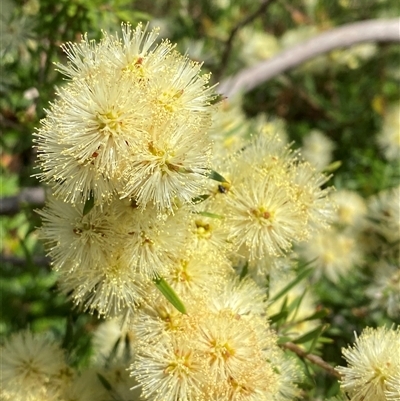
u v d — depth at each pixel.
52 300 0.19
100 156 0.10
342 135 0.29
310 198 0.13
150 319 0.12
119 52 0.11
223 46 0.29
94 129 0.10
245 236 0.13
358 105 0.29
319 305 0.18
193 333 0.12
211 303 0.12
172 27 0.27
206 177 0.11
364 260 0.20
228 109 0.19
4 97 0.19
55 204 0.12
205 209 0.13
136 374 0.12
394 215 0.19
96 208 0.12
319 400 0.15
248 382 0.11
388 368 0.12
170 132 0.11
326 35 0.27
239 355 0.12
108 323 0.17
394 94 0.31
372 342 0.12
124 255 0.12
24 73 0.18
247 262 0.13
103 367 0.15
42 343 0.14
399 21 0.27
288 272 0.15
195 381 0.11
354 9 0.32
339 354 0.16
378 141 0.26
